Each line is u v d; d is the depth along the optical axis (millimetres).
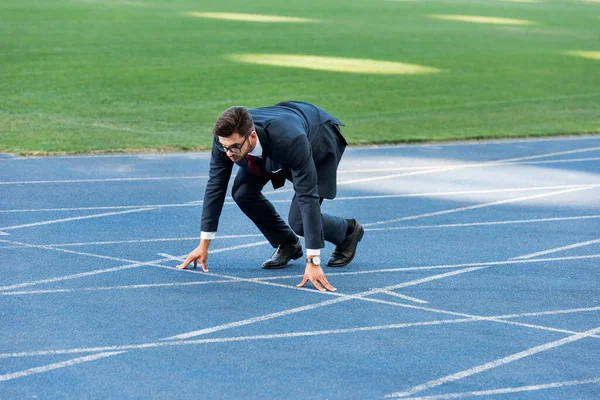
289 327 7441
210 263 9281
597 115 23359
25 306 7734
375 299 8266
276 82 26359
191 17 44750
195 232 10617
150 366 6543
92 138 17062
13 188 12680
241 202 8805
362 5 58719
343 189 13516
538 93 27188
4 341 6918
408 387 6352
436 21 49719
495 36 43312
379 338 7273
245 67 28859
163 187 13141
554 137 19672
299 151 7566
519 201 13070
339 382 6387
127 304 7871
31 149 15648
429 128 20078
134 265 9102
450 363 6816
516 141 18938
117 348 6859
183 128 18828
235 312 7758
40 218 11016
